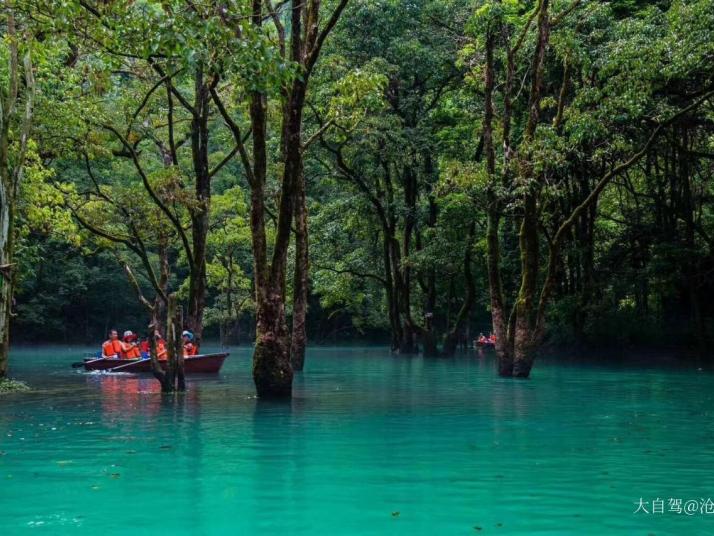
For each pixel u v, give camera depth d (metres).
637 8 25.22
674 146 25.45
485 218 31.86
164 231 17.98
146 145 26.61
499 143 26.89
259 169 13.77
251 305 48.28
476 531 5.57
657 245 28.58
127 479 7.24
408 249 33.47
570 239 30.33
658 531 5.59
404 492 6.73
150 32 9.98
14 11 13.62
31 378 20.52
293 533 5.50
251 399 14.55
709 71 20.83
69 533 5.50
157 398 14.83
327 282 36.25
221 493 6.69
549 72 24.12
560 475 7.45
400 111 29.44
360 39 27.55
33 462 8.07
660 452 8.75
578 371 23.33
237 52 10.11
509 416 12.11
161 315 34.25
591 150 22.78
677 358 28.61
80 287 45.78
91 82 17.75
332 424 11.09
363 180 32.84
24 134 15.99
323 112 26.38
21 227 20.28
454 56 27.83
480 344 41.41
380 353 39.47
